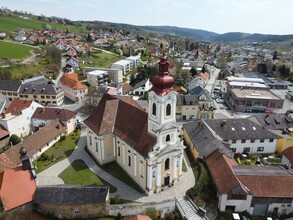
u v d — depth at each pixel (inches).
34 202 2005.4
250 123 3277.6
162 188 2325.3
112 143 2701.8
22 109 3491.6
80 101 5251.0
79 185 2155.5
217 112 4933.6
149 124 2220.7
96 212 2010.3
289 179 2214.6
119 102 2758.4
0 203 1904.5
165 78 1993.1
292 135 3457.2
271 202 2122.3
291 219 2112.5
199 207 2087.8
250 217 2123.5
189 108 4315.9
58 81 5876.0
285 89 6811.0
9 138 3176.7
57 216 2005.4
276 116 3725.4
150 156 2108.8
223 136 3070.9
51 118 3543.3
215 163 2501.2
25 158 2096.5
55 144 3154.5
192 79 6683.1
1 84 4990.2
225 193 2092.8
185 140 3287.4
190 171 2620.6
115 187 2354.8
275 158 3014.3
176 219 2034.9
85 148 3065.9
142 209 2038.6
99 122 2657.5
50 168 2652.6
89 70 6934.1
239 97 4931.1
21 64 6815.9
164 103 2046.0
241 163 2928.2
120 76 6796.3
